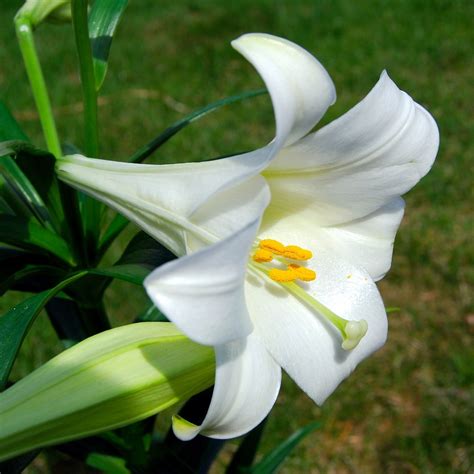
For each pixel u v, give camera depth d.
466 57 1.43
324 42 1.54
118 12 0.46
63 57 1.56
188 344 0.39
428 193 1.08
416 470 0.76
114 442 0.48
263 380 0.39
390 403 0.82
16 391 0.37
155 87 1.44
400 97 0.40
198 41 1.61
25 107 1.37
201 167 0.39
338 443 0.79
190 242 0.39
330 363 0.41
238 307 0.35
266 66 0.36
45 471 0.75
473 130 1.20
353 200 0.42
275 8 1.73
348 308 0.42
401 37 1.53
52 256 0.46
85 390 0.38
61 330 0.51
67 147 0.51
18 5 1.86
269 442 0.78
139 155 0.46
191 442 0.49
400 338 0.89
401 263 0.98
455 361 0.84
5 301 0.98
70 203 0.44
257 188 0.39
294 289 0.41
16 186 0.48
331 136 0.39
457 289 0.94
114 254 1.01
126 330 0.39
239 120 1.29
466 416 0.79
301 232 0.43
